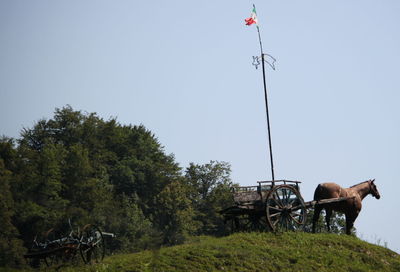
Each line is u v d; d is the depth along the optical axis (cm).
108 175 11450
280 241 4503
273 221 4684
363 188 5231
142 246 8650
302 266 4100
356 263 4391
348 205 5050
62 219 7756
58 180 9206
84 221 8056
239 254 4078
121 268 3759
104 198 9469
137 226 8888
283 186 4709
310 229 7812
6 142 8812
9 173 7862
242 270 3862
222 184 12025
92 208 8856
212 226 11375
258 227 4856
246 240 4462
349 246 4691
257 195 4678
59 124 12000
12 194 7862
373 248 4775
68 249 3944
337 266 4234
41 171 8806
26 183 8275
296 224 4766
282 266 4034
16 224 7238
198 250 4100
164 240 9712
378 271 4341
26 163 8856
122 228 8531
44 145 10975
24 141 11656
